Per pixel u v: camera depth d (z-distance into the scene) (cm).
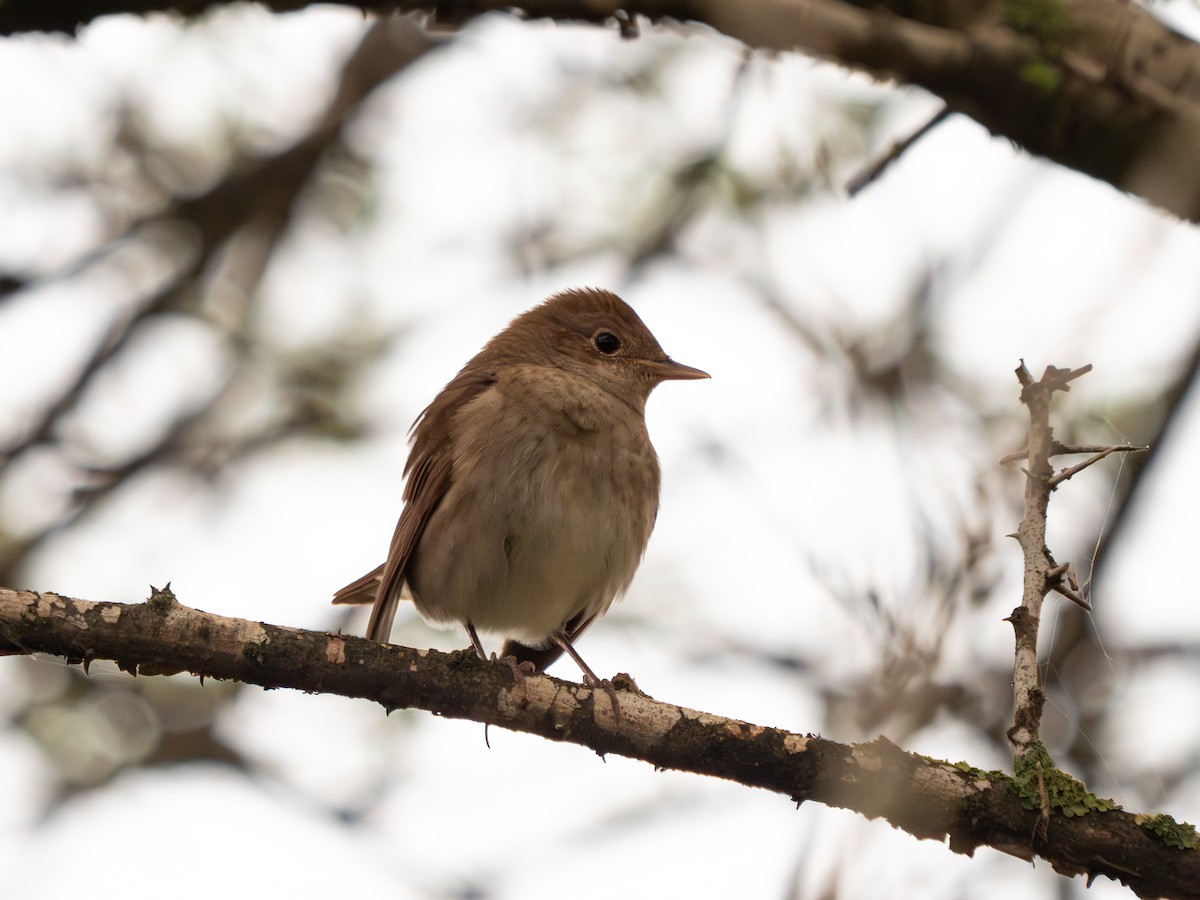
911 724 814
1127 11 804
